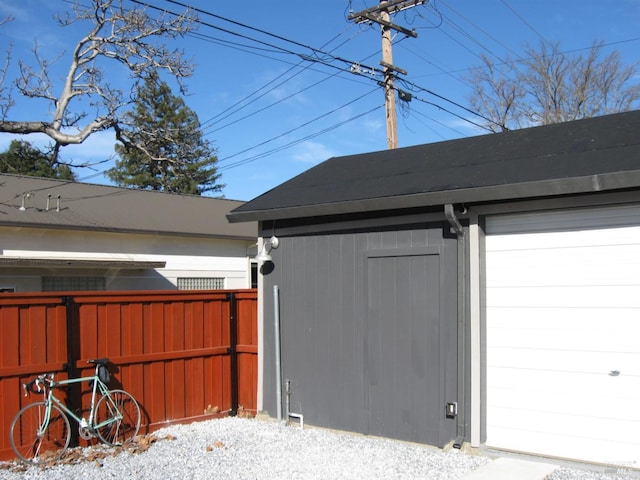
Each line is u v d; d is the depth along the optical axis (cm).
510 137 743
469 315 577
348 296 685
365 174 762
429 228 623
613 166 497
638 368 500
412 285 633
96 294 650
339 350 690
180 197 1802
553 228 548
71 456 583
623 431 504
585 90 2516
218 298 778
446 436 596
